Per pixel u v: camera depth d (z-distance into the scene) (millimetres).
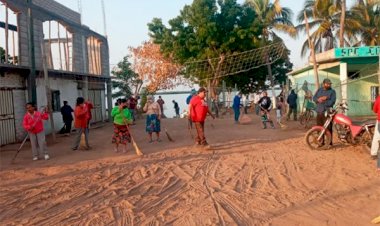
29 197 7641
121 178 9023
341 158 10445
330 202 6812
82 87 25031
